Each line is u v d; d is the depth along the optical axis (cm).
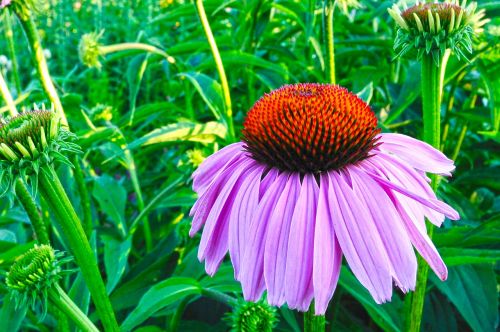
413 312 20
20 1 22
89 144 28
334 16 39
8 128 15
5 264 23
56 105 23
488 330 22
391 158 16
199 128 27
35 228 21
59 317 23
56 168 27
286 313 24
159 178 40
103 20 84
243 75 42
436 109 19
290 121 15
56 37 76
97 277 16
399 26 20
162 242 30
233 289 23
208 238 16
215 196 17
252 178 16
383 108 35
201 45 36
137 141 26
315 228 14
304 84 17
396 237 14
